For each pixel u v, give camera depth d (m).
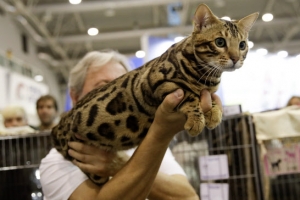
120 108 1.77
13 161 3.18
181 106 1.52
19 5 8.95
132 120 1.77
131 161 1.67
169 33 11.58
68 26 11.70
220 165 2.92
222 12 11.02
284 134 2.79
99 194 1.68
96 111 1.81
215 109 1.57
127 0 9.41
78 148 1.84
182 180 2.18
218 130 2.95
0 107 8.06
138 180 1.64
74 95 2.48
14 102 8.83
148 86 1.67
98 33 12.36
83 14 10.80
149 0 9.29
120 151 1.91
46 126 5.29
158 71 1.65
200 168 2.95
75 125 1.85
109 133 1.80
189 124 1.47
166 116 1.49
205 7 1.79
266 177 2.95
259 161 2.85
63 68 15.20
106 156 1.86
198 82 1.65
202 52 1.72
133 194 1.66
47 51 14.09
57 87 16.38
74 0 8.27
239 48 1.88
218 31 1.79
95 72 2.38
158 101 1.67
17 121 5.17
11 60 9.44
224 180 2.93
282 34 13.11
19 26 11.38
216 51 1.77
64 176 1.92
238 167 2.88
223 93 6.48
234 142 2.90
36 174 3.19
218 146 2.95
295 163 2.89
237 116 2.90
